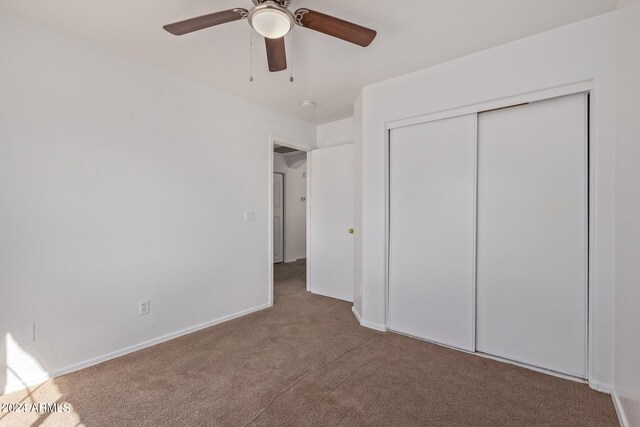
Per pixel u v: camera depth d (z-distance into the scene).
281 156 6.34
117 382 1.94
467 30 2.01
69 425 1.55
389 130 2.80
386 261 2.80
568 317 2.02
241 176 3.16
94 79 2.15
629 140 1.55
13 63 1.82
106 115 2.21
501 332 2.27
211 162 2.89
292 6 1.77
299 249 6.73
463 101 2.35
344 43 2.15
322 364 2.19
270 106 3.42
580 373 1.98
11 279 1.82
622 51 1.67
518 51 2.12
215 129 2.92
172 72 2.59
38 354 1.92
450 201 2.46
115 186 2.25
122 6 1.77
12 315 1.83
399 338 2.64
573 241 2.00
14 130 1.82
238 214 3.14
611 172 1.81
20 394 1.80
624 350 1.59
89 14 1.84
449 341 2.48
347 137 3.83
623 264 1.63
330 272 3.89
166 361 2.21
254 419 1.61
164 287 2.55
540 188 2.11
